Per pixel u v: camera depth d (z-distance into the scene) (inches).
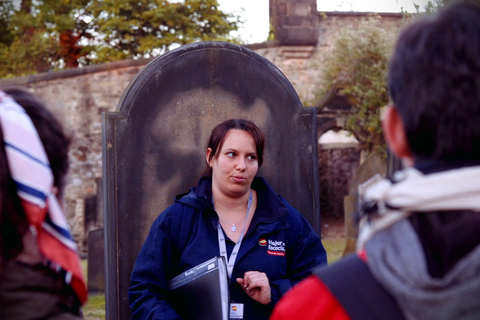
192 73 115.7
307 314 37.8
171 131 113.7
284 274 87.4
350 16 492.4
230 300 82.9
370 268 36.0
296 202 120.9
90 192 461.7
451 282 31.9
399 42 38.3
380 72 416.2
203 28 693.9
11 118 45.6
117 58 665.6
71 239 48.8
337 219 557.6
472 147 34.8
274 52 484.4
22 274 44.6
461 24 35.5
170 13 663.8
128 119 109.8
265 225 87.3
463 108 34.6
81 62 703.7
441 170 35.1
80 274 49.1
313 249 92.0
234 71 118.6
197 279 81.7
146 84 111.3
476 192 33.4
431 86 35.4
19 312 43.8
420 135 36.4
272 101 121.0
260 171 118.6
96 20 686.5
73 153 459.8
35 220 45.2
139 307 82.8
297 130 122.3
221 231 86.4
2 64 665.6
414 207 34.9
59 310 46.3
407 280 33.3
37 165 45.8
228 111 118.0
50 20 658.8
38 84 456.8
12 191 45.0
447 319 31.8
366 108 434.9
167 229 87.0
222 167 87.9
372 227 36.8
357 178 350.6
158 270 84.6
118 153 108.7
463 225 33.3
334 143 506.9
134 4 673.6
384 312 35.2
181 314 83.0
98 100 465.1
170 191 113.0
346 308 36.0
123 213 108.5
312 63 485.4
